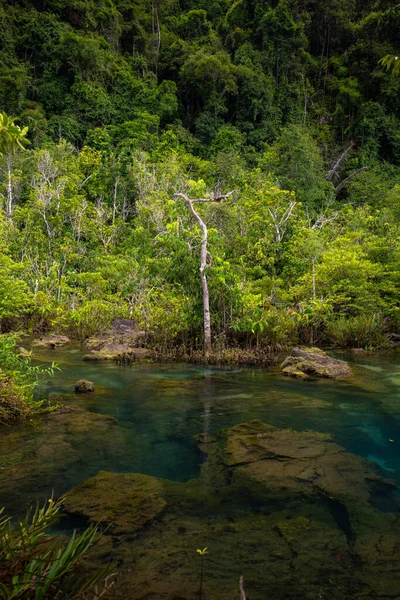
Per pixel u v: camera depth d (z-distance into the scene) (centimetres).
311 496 335
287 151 3259
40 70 4241
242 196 2545
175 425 513
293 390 691
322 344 1180
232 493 338
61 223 2516
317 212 2942
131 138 3634
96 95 4072
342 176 4047
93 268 2295
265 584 229
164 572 237
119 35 5300
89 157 3200
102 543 264
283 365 863
